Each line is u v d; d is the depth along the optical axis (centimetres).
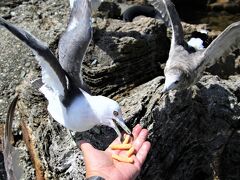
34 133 62
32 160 63
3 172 64
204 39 73
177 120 59
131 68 66
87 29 56
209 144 61
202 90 62
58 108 53
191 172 62
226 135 61
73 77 53
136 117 57
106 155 48
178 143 60
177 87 58
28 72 69
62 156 57
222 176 62
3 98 69
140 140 50
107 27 68
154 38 69
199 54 62
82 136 57
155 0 72
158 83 61
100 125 57
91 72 64
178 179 61
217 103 61
